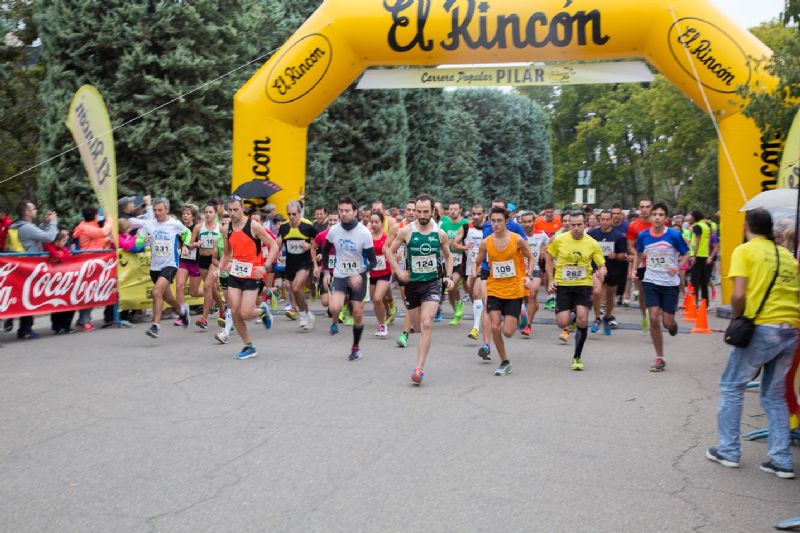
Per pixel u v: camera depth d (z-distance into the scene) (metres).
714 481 4.84
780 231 6.93
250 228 8.88
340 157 23.45
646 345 10.52
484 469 4.99
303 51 12.98
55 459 5.17
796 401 5.23
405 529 4.00
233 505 4.33
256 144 13.40
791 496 4.57
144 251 12.45
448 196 37.00
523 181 45.44
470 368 8.65
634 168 53.38
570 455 5.32
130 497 4.45
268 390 7.32
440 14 12.46
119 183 16.73
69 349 9.70
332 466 5.03
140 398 6.96
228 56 17.52
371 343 10.49
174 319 13.01
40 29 16.94
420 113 28.88
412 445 5.52
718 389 7.56
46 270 10.68
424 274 8.40
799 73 10.56
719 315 13.99
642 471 5.00
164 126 16.67
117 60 16.70
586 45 12.34
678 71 12.35
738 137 12.24
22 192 21.62
